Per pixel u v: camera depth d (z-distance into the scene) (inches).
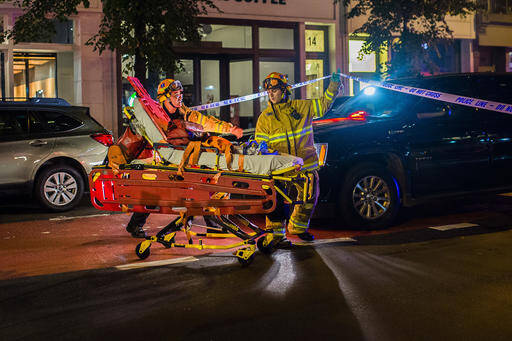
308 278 202.7
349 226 289.6
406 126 297.0
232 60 705.6
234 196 233.3
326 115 340.8
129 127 232.2
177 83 217.9
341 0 746.8
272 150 223.9
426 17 613.9
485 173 314.3
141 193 222.8
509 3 872.9
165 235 236.8
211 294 187.0
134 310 172.7
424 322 158.9
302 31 732.7
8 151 356.2
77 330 157.5
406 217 326.6
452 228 286.8
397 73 620.1
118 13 478.0
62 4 495.8
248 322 161.0
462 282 195.2
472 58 850.8
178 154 221.5
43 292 193.3
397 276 203.6
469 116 312.5
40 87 621.3
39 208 387.2
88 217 345.1
